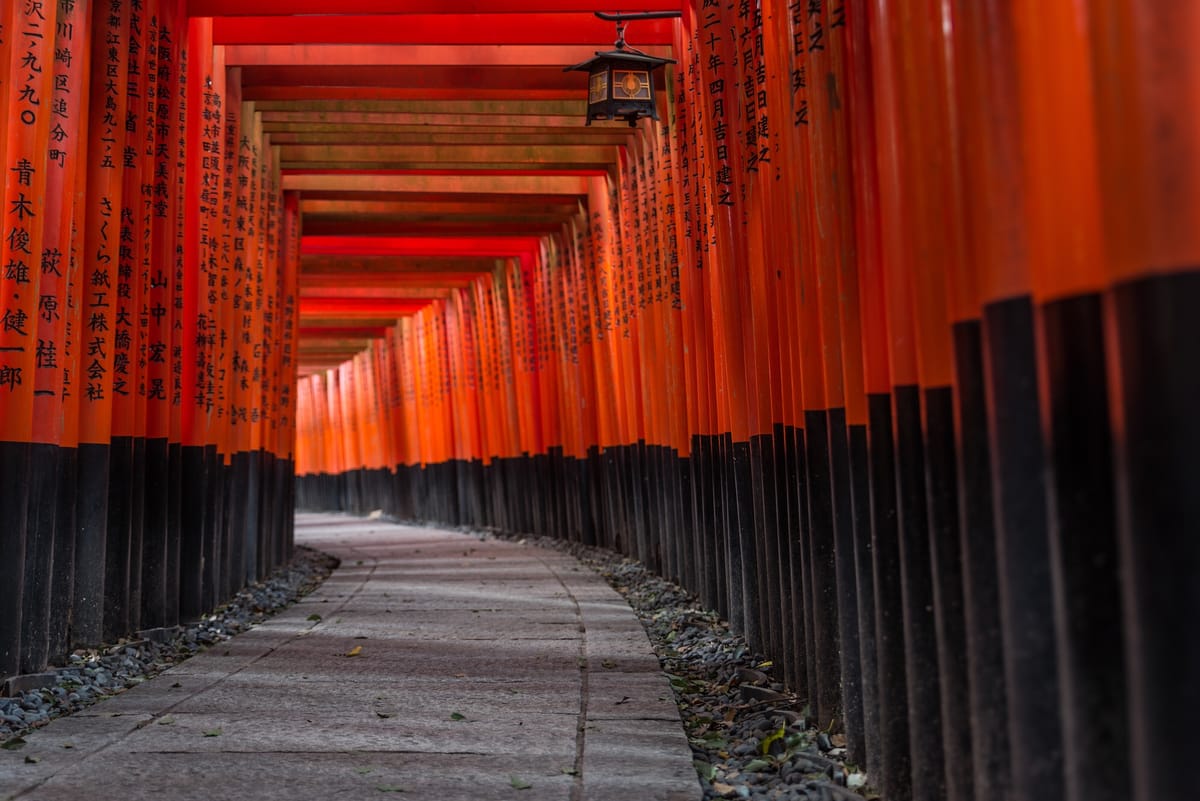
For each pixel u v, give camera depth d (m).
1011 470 2.39
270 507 11.51
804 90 4.18
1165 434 1.79
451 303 19.20
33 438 5.39
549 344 14.78
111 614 6.42
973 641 2.66
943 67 2.82
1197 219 1.78
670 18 8.27
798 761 3.82
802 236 4.24
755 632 6.00
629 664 5.73
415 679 5.35
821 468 4.24
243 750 3.91
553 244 14.47
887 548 3.38
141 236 6.72
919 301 2.96
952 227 2.75
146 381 7.00
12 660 5.03
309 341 25.25
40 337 5.46
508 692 5.01
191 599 7.81
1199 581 1.76
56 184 5.54
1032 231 2.29
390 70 9.71
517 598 8.74
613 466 12.26
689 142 7.53
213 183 8.47
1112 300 1.93
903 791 3.31
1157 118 1.81
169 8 7.24
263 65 9.48
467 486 18.75
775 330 5.05
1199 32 1.80
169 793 3.37
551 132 10.91
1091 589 2.11
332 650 6.27
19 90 5.18
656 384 9.78
